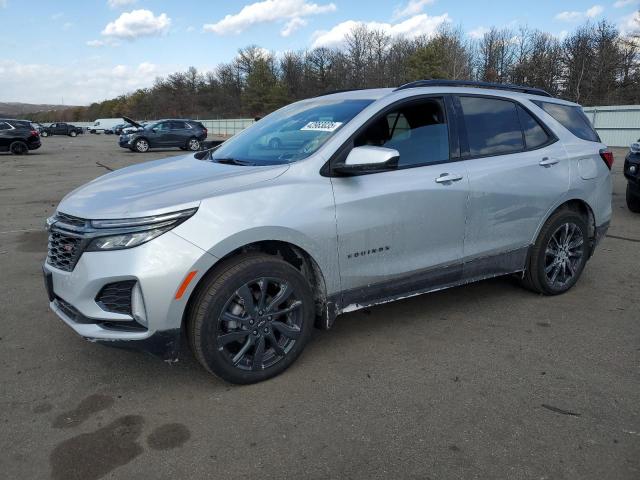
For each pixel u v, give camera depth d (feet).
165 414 9.78
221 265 10.16
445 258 13.00
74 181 45.88
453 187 12.72
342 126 11.71
